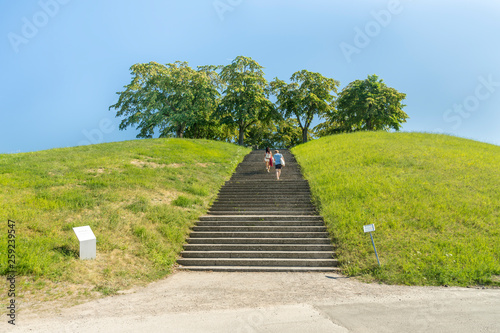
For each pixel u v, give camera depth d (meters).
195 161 24.77
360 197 15.05
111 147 26.34
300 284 8.72
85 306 6.84
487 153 23.80
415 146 25.94
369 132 36.91
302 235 12.44
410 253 10.13
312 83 47.09
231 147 34.12
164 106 41.31
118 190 15.21
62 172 17.00
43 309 6.54
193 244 11.99
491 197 14.51
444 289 8.10
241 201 16.78
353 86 48.72
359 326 5.66
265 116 44.97
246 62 43.53
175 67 42.78
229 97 42.94
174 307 6.76
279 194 17.55
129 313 6.39
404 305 6.80
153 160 22.77
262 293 7.83
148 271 9.67
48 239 9.59
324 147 30.05
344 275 9.75
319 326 5.66
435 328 5.56
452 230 11.65
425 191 15.38
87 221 11.36
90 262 9.23
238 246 11.88
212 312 6.42
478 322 5.82
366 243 11.09
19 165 17.25
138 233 11.59
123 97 42.22
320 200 15.56
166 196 16.11
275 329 5.54
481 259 9.56
